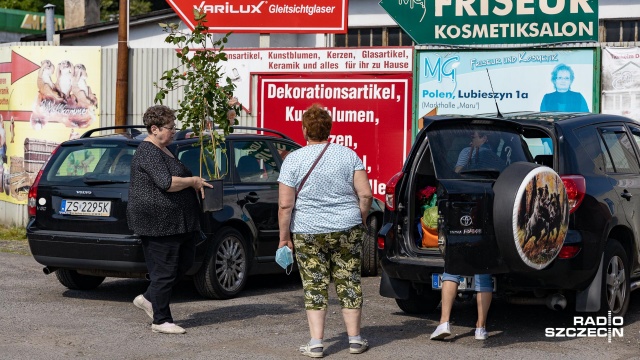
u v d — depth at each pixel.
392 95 14.48
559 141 8.14
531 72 13.78
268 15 15.74
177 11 16.06
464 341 7.98
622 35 19.64
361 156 14.66
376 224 11.95
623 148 9.02
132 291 10.64
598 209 8.05
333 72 14.76
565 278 7.80
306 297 7.45
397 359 7.33
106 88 15.98
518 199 7.16
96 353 7.53
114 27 22.56
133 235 9.28
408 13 14.62
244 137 10.80
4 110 17.05
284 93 15.01
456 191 7.43
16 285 10.89
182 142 10.00
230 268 10.11
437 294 9.28
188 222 8.30
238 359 7.33
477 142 7.92
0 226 17.28
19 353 7.49
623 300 8.55
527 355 7.43
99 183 9.56
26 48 16.45
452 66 14.15
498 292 7.93
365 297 10.27
